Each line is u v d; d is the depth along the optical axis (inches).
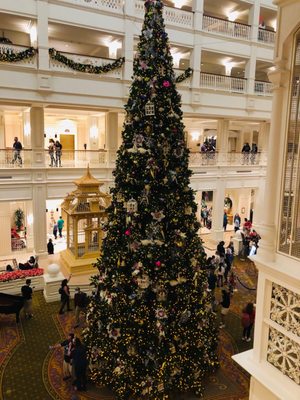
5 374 299.7
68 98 537.3
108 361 281.6
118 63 562.3
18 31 617.6
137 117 265.4
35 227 582.9
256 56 702.5
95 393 280.2
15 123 744.3
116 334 270.2
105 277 283.1
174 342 276.1
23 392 279.0
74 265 490.0
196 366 281.4
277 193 143.8
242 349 340.5
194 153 713.6
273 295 147.7
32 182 569.3
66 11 518.9
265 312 150.2
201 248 292.0
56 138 794.8
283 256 141.3
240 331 374.6
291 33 133.4
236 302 448.1
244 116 715.4
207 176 724.7
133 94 271.6
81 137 818.8
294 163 137.2
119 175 276.7
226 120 746.2
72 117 784.3
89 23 537.0
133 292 269.6
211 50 650.2
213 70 848.9
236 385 290.0
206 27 647.1
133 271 263.7
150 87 261.6
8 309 376.5
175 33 609.0
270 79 142.5
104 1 544.1
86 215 493.0
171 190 271.4
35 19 501.4
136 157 263.4
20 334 361.4
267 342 151.2
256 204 817.5
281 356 144.8
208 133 980.6
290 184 138.7
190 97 645.9
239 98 700.7
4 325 379.2
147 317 267.9
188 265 277.7
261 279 150.3
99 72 548.7
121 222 278.8
